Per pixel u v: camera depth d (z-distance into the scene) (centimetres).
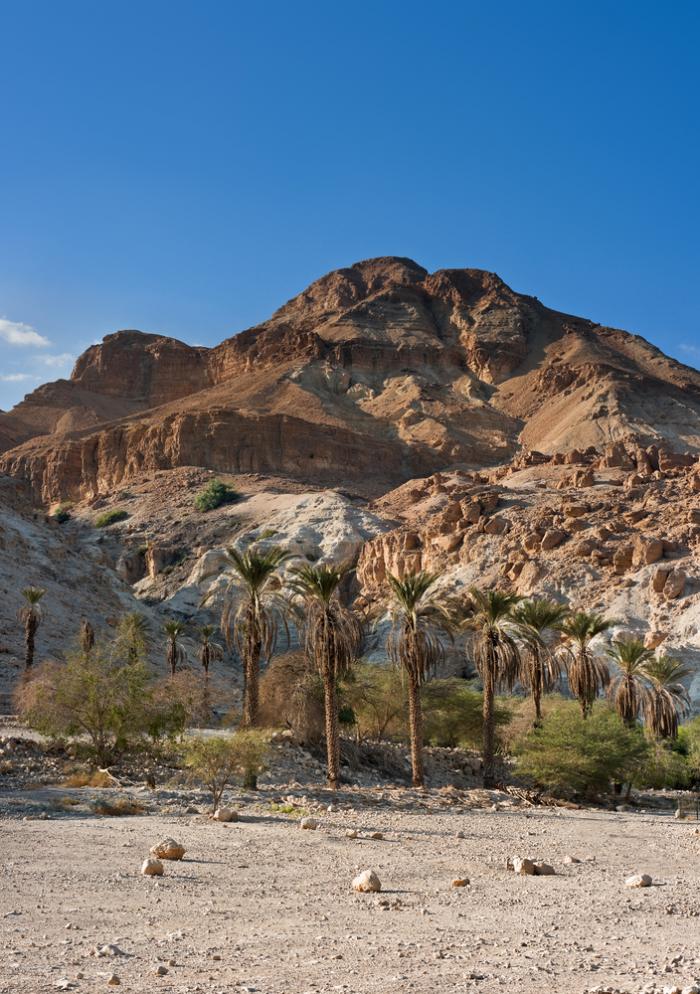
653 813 4172
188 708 4372
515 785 4894
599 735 4594
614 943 1200
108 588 10306
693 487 12719
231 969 1023
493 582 11638
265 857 2022
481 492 16575
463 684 6394
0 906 1368
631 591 10056
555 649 5794
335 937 1220
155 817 2728
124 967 1016
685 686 7656
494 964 1066
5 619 7944
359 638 4059
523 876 1862
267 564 4231
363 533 16238
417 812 3344
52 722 3784
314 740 4747
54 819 2553
